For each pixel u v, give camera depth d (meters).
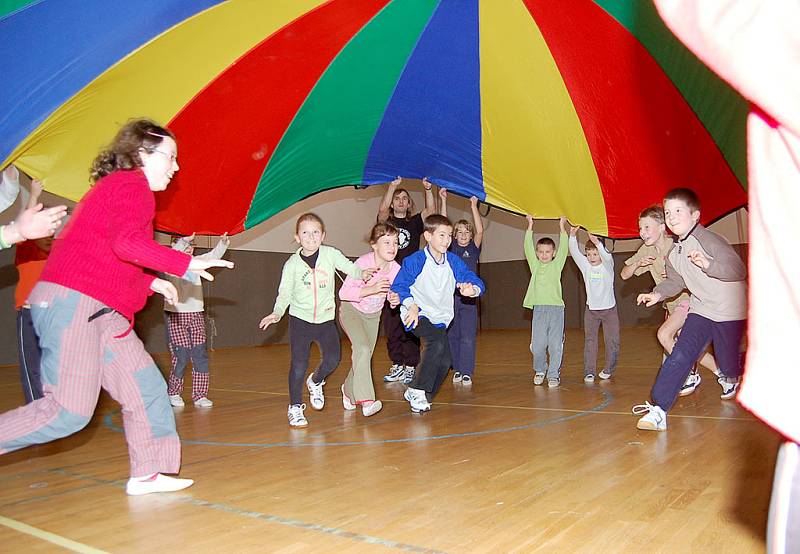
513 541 1.77
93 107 3.50
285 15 3.73
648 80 4.36
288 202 5.14
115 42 3.23
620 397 4.30
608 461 2.61
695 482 2.27
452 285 3.96
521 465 2.60
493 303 13.23
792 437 0.79
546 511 2.02
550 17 4.18
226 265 2.19
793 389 0.80
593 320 5.24
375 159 5.32
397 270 4.29
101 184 2.15
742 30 0.76
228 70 3.88
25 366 3.24
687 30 0.80
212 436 3.39
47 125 3.36
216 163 4.36
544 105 4.80
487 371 6.16
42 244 3.27
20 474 2.67
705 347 3.25
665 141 4.70
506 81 4.71
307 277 3.71
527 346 9.01
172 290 2.32
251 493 2.32
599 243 5.35
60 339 2.04
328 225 11.09
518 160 5.21
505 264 13.07
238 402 4.59
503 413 3.83
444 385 5.24
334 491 2.32
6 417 2.03
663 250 4.78
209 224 4.67
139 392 2.31
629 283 11.76
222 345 9.73
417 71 4.63
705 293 3.26
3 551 1.79
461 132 5.14
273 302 10.43
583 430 3.24
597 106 4.66
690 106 4.39
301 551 1.74
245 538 1.86
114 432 3.58
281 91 4.23
